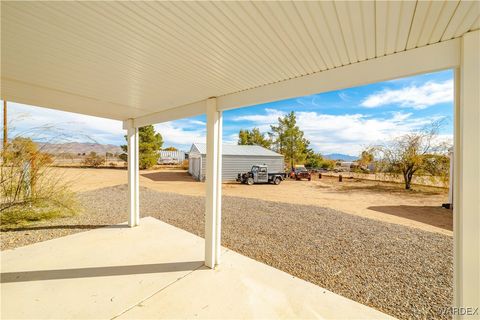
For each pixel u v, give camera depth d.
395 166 11.78
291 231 4.36
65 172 5.34
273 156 15.30
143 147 20.88
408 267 2.90
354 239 3.92
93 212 5.65
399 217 5.62
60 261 2.96
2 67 2.09
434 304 2.15
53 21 1.38
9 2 1.19
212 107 2.91
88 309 2.04
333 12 1.23
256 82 2.36
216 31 1.46
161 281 2.51
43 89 2.70
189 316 1.95
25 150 4.74
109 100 3.16
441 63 1.49
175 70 2.10
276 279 2.56
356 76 1.86
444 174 9.97
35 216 4.77
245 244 3.67
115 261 2.97
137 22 1.38
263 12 1.25
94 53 1.80
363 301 2.19
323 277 2.64
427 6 1.16
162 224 4.63
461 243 1.38
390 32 1.41
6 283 2.44
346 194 9.64
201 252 3.28
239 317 1.94
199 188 10.57
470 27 1.32
